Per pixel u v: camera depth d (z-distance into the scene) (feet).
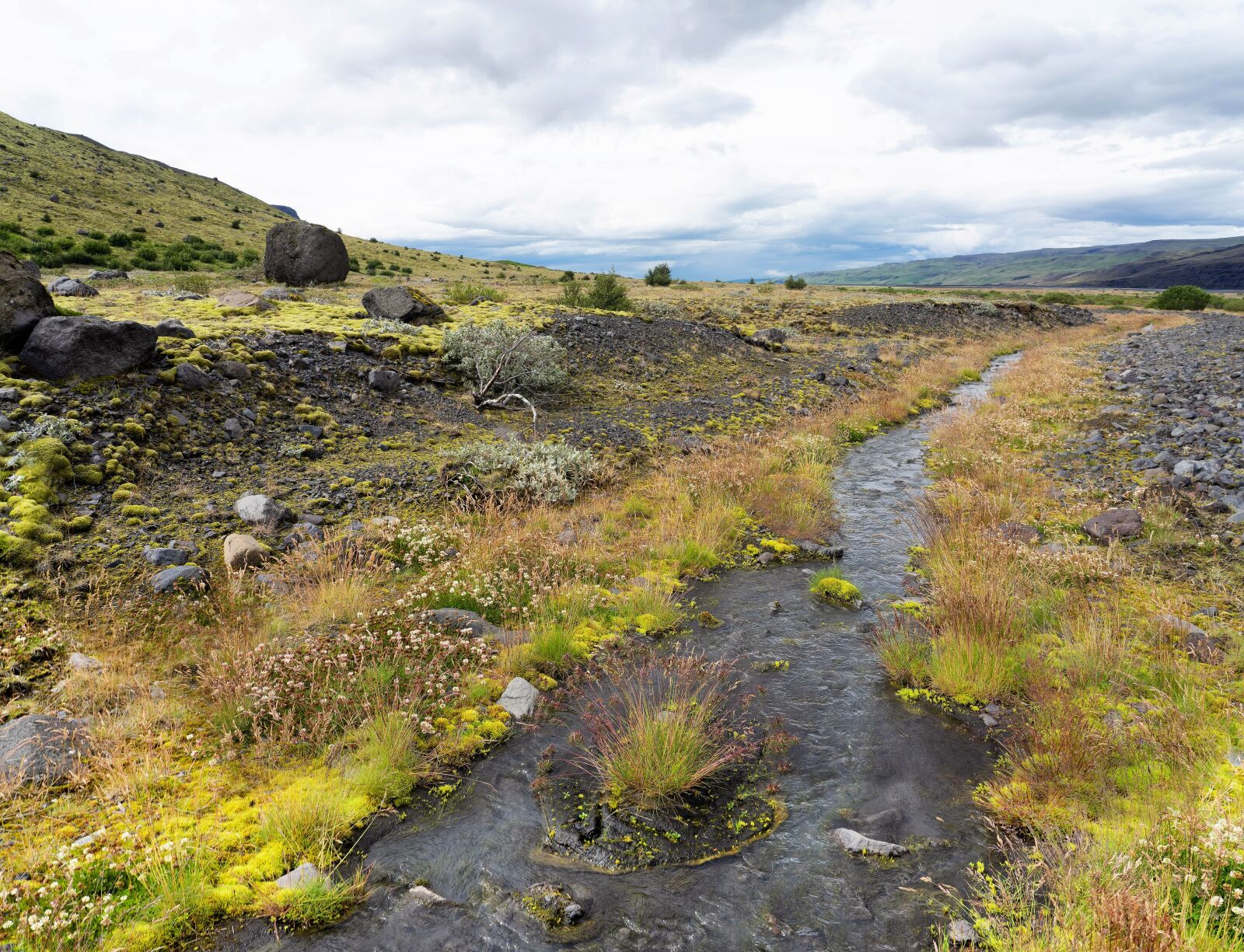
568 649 22.27
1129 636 21.67
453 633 22.49
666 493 38.32
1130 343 123.03
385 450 40.73
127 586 23.31
